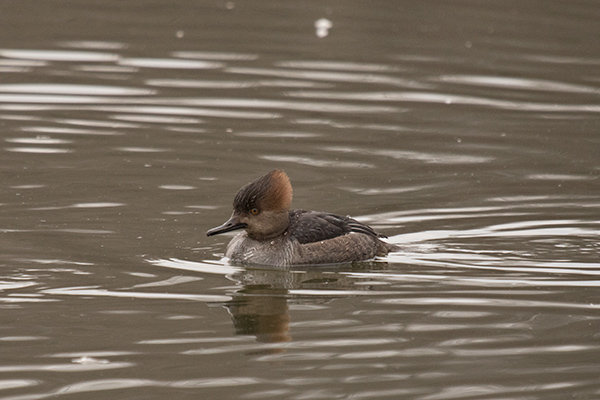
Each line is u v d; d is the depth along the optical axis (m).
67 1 28.17
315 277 13.06
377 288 12.52
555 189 16.55
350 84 22.39
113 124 19.45
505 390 9.38
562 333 10.81
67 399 9.07
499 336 10.73
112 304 11.60
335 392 9.30
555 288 12.41
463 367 9.91
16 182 16.12
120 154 17.80
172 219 14.86
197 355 10.15
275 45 24.97
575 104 21.39
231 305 11.73
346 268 13.50
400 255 13.86
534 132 19.64
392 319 11.27
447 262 13.53
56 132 18.83
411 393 9.30
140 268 12.95
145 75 22.56
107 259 13.19
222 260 13.62
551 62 24.03
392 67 23.56
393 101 21.41
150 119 19.86
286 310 11.60
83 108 20.36
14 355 10.02
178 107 20.62
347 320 11.24
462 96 21.75
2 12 26.72
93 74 22.48
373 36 25.91
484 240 14.41
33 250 13.37
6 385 9.32
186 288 12.33
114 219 14.74
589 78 22.98
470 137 19.28
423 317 11.34
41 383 9.38
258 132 19.30
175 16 27.25
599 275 12.95
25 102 20.52
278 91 21.81
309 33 26.03
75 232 14.13
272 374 9.69
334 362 10.01
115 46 24.55
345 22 27.08
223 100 21.16
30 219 14.59
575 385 9.48
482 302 11.89
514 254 13.83
